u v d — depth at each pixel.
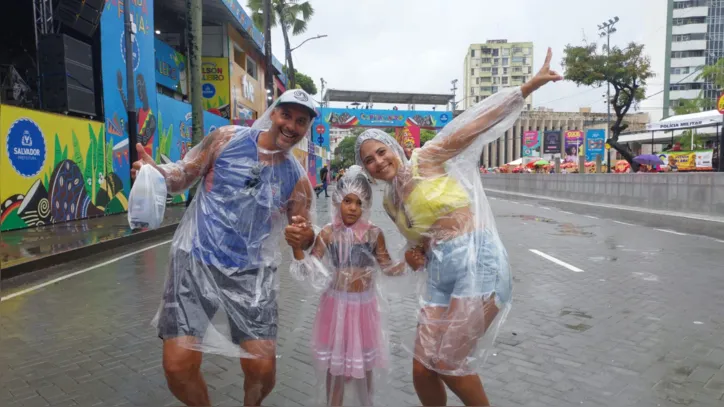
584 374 3.28
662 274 6.24
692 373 3.27
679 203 14.53
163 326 2.23
